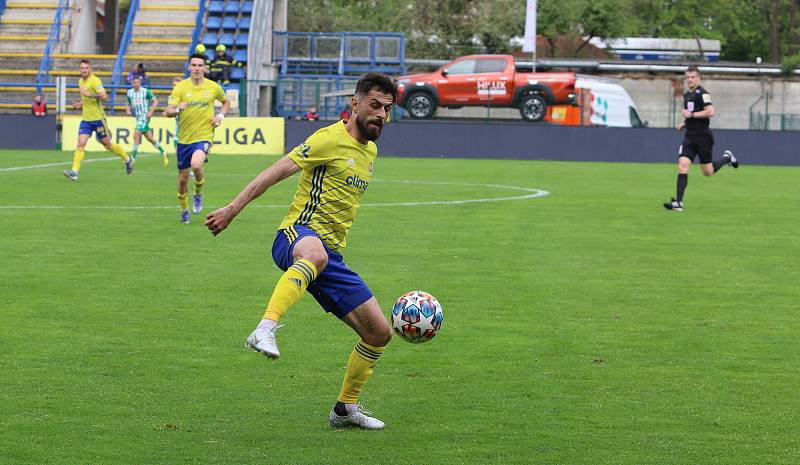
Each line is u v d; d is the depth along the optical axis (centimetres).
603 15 16675
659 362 2111
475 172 7356
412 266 3222
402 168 7706
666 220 4588
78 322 2388
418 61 13238
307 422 1694
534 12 10606
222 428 1650
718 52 17562
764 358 2153
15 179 6047
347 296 1622
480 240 3828
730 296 2833
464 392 1883
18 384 1877
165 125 9094
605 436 1634
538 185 6338
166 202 4938
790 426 1697
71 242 3603
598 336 2334
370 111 1622
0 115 9256
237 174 6719
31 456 1500
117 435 1603
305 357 2117
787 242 3925
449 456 1529
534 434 1641
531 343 2261
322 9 16075
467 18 15325
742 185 6706
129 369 1997
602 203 5281
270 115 10188
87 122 6062
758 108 14612
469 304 2664
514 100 10088
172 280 2925
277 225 4156
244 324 2398
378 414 1744
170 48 11481
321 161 1619
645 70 14738
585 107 10319
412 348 2209
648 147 9325
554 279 3045
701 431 1667
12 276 2944
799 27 19212
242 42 11488
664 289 2920
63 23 11788
